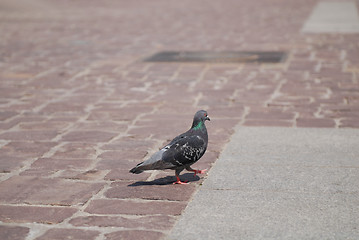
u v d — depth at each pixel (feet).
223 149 25.21
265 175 21.68
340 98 34.47
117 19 83.66
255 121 29.89
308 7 98.07
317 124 28.99
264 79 40.63
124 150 25.29
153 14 90.89
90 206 18.94
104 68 45.75
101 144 26.22
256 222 17.30
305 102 33.78
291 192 19.85
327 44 56.03
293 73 42.50
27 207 18.92
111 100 35.14
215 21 79.00
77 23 78.95
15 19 85.25
